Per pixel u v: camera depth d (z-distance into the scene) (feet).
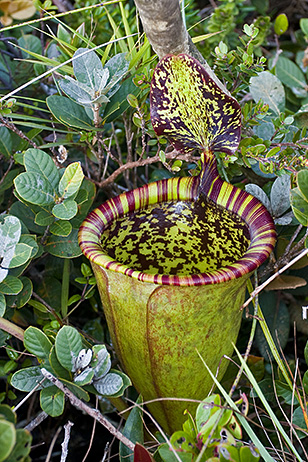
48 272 1.86
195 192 1.60
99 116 1.69
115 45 1.76
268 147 1.67
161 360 1.50
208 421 1.36
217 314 1.47
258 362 1.78
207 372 1.54
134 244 1.63
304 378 1.61
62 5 2.16
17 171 1.82
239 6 2.22
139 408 1.55
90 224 1.56
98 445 1.91
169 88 1.52
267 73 1.85
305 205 1.53
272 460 1.38
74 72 1.64
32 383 1.53
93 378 1.55
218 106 1.51
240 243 1.58
